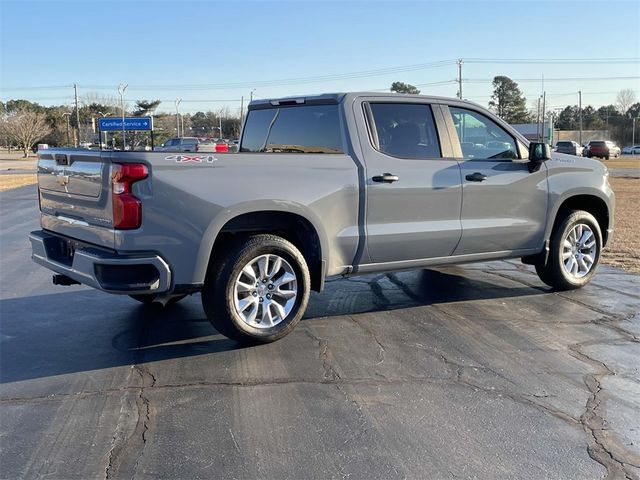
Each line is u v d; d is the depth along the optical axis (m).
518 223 6.15
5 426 3.62
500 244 6.11
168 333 5.35
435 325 5.52
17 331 5.43
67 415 3.76
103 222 4.48
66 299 6.58
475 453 3.32
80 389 4.15
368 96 5.43
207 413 3.78
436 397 4.01
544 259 6.48
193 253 4.49
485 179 5.86
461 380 4.29
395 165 5.38
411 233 5.47
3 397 4.02
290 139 5.88
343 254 5.23
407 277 7.45
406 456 3.29
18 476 3.09
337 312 5.94
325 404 3.90
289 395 4.04
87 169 4.61
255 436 3.50
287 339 5.14
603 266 8.09
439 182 5.58
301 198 4.89
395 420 3.69
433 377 4.34
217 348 4.94
